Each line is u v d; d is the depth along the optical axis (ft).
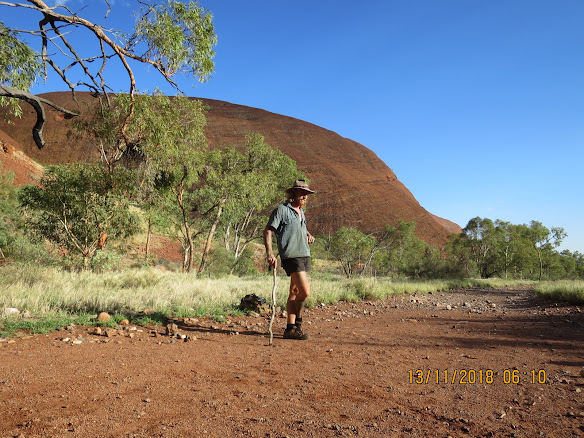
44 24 19.36
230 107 630.33
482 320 23.13
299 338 15.38
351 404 8.01
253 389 8.71
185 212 69.92
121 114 44.78
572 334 17.97
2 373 9.29
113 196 46.98
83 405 7.39
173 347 12.93
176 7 28.19
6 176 90.02
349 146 580.71
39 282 26.32
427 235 455.22
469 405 8.15
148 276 32.53
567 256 219.82
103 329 15.48
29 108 401.90
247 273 85.35
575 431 6.76
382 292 38.45
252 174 79.77
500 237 156.87
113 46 21.18
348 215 436.35
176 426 6.51
